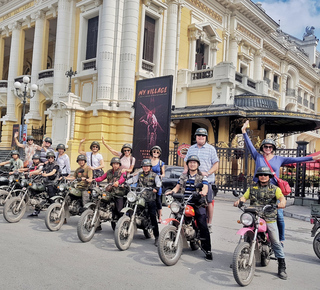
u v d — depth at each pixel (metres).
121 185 6.68
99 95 18.70
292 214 10.83
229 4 25.83
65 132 18.66
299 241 7.37
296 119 19.48
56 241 6.12
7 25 27.94
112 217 6.79
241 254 4.50
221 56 25.91
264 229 4.75
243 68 29.73
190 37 22.88
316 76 45.09
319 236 5.82
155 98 12.91
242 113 17.94
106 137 18.50
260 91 23.73
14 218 7.54
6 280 4.10
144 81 13.38
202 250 5.57
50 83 22.92
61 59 21.80
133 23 18.77
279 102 37.62
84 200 7.30
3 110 31.69
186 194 5.52
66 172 8.47
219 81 20.20
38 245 5.75
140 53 19.42
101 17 19.75
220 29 25.66
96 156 7.91
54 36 29.44
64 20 21.89
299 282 4.70
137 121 13.37
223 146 19.12
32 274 4.35
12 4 27.45
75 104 18.95
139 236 7.02
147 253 5.70
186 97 21.86
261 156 5.86
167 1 21.39
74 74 19.91
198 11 23.53
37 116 24.73
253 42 29.58
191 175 5.61
